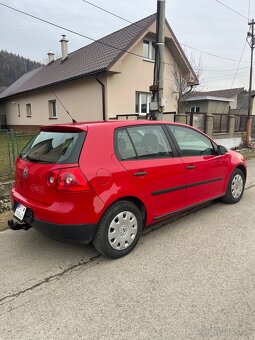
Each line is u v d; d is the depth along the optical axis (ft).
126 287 9.07
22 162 11.22
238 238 12.51
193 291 8.80
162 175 11.99
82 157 9.80
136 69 47.67
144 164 11.37
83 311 8.02
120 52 42.65
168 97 54.65
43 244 12.14
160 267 10.21
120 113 46.60
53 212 9.52
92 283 9.32
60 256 11.12
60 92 56.85
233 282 9.23
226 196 16.58
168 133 12.94
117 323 7.53
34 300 8.51
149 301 8.38
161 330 7.25
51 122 62.44
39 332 7.27
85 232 9.86
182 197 13.21
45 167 9.89
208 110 85.05
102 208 10.00
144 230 13.44
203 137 14.80
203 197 14.56
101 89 45.29
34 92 67.92
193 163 13.48
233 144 48.32
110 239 10.50
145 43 49.55
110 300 8.46
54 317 7.79
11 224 11.28
